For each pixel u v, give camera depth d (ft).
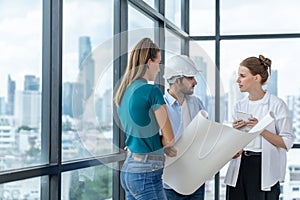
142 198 8.56
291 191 19.80
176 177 9.22
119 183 13.14
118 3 13.20
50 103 9.71
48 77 9.68
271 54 20.39
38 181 9.35
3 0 8.36
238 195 12.82
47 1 9.68
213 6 20.92
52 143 9.71
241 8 20.72
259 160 12.60
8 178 8.05
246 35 20.54
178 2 20.24
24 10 8.95
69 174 10.60
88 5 11.50
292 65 20.17
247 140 9.06
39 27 9.43
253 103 12.98
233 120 13.24
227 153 9.08
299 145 19.70
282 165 12.80
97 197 12.06
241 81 12.92
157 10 16.89
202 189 11.76
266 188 12.57
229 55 20.71
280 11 20.44
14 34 8.65
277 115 12.73
